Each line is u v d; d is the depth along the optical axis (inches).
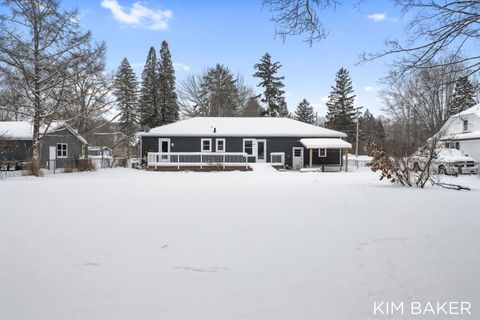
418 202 303.9
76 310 106.0
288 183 501.0
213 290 120.9
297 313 104.7
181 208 268.5
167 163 1013.8
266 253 161.5
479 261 151.6
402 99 1454.2
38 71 760.3
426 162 470.9
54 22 754.2
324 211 258.8
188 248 168.4
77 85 1041.5
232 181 537.6
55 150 1136.2
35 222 219.9
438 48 225.0
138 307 108.0
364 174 831.7
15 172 789.9
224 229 204.1
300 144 1135.6
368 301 113.3
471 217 240.1
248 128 1163.9
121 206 277.3
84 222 220.4
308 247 170.9
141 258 153.9
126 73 1868.8
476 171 839.1
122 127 1886.1
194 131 1121.4
